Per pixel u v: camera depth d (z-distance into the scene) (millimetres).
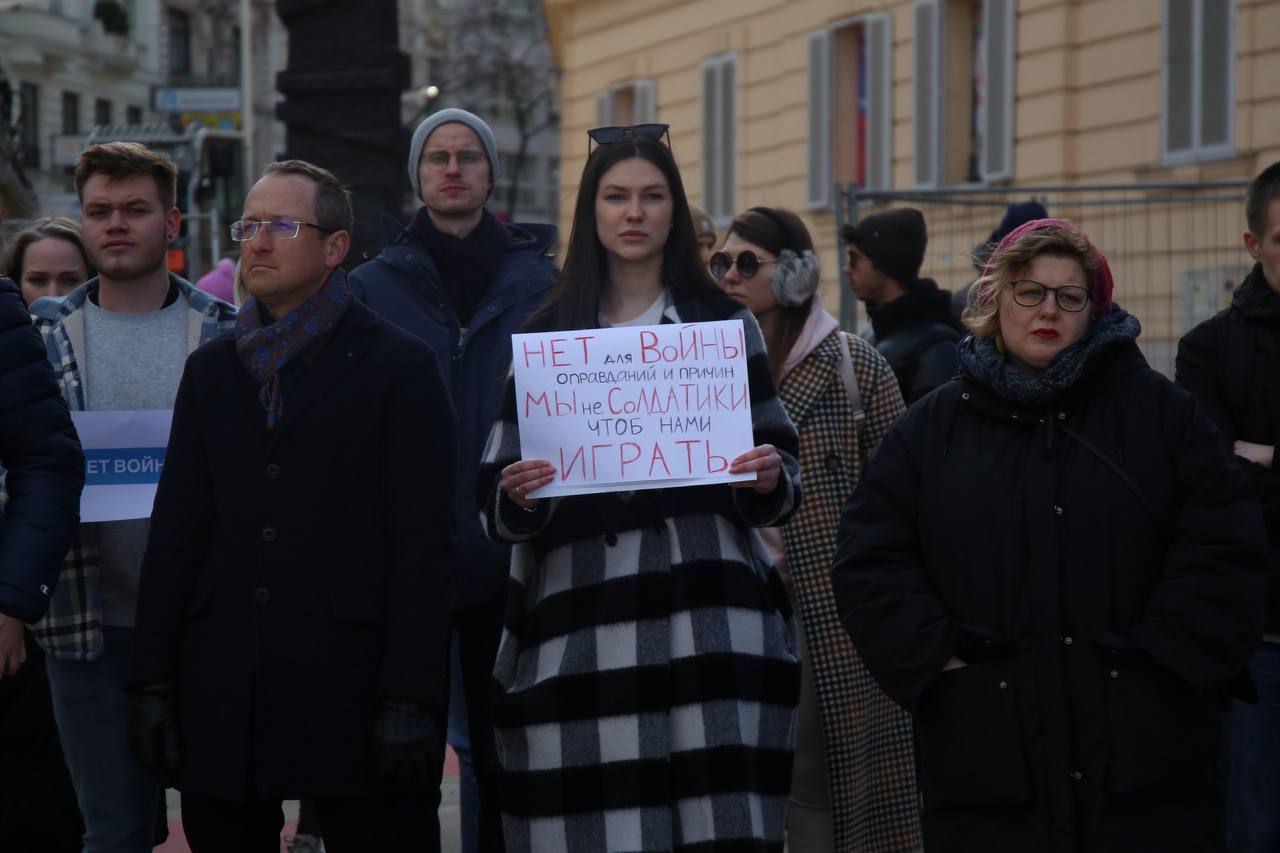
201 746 4922
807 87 24984
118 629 5828
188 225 27000
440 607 4969
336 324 5117
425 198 6758
